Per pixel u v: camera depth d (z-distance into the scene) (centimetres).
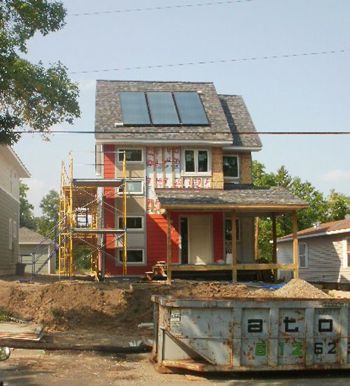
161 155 2800
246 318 1053
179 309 1048
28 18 1752
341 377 1076
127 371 1095
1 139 1878
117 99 3030
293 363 1055
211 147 2828
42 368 1106
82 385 971
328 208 4734
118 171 2759
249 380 1040
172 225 2777
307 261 3425
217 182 2806
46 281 2491
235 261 2417
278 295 1822
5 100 1861
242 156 2948
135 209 2764
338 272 2977
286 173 4722
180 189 2720
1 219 3095
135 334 1606
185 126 2816
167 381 1012
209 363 1041
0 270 3064
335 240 3022
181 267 2375
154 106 2959
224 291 2109
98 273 2741
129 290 1930
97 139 2697
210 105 3044
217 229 2797
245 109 3209
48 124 1891
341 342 1074
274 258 2748
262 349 1050
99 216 2764
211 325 1046
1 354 741
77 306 1786
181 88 3212
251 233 2883
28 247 5378
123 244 2673
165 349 1077
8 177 3378
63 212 2764
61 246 2862
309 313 1066
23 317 1719
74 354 1267
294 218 2475
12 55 1764
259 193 2650
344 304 1077
